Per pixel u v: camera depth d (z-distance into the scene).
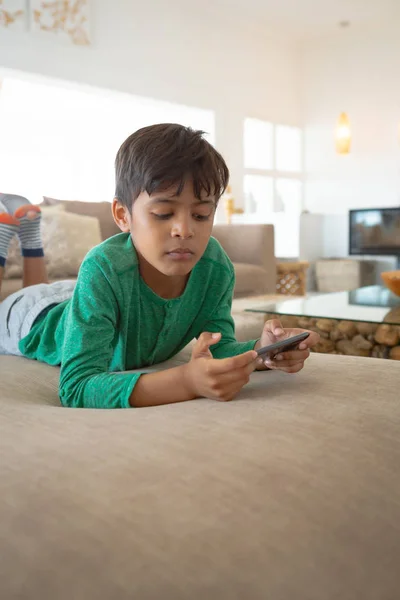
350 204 6.51
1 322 1.33
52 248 2.91
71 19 4.40
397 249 5.81
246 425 0.54
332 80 6.53
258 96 6.17
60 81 4.43
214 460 0.46
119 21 4.78
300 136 6.73
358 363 0.86
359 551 0.40
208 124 5.79
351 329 1.85
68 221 3.03
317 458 0.48
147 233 0.77
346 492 0.45
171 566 0.34
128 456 0.46
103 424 0.56
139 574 0.33
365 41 6.27
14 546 0.35
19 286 2.53
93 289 0.85
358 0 5.43
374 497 0.46
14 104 5.14
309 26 6.10
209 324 1.06
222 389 0.67
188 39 5.38
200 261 0.98
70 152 5.52
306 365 0.86
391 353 1.77
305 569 0.36
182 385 0.71
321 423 0.56
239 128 5.97
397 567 0.41
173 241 0.76
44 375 0.99
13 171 5.18
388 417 0.61
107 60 4.70
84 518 0.37
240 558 0.35
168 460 0.46
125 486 0.41
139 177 0.75
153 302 0.94
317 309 1.97
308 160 6.74
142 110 5.76
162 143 0.75
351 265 6.05
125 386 0.74
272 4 5.52
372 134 6.32
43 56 4.25
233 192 5.93
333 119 6.56
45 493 0.40
